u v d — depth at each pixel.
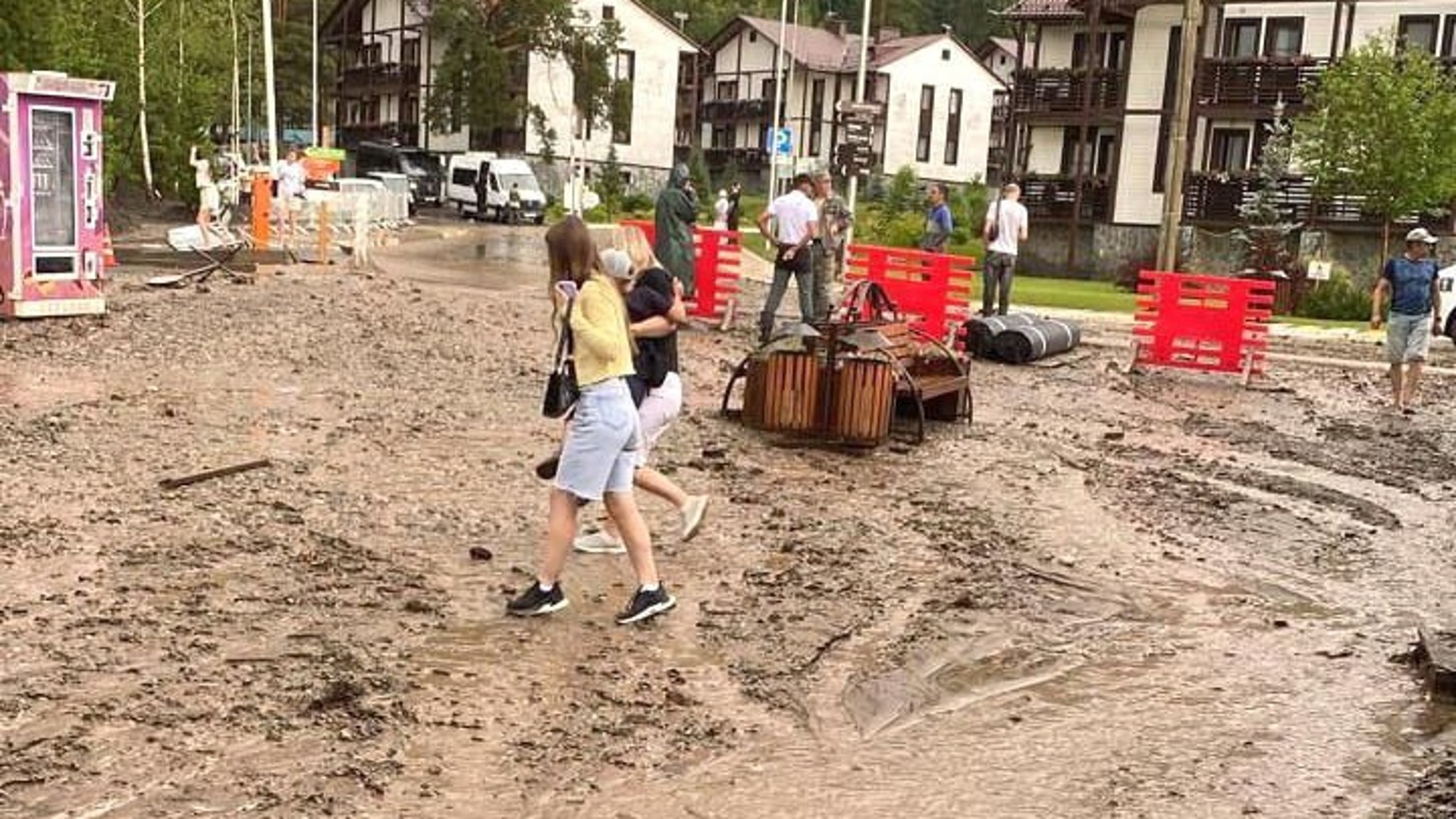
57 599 6.30
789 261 16.88
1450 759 5.52
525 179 55.03
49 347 13.40
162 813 4.42
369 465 9.39
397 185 44.16
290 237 27.66
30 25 27.06
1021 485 10.44
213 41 49.22
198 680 5.48
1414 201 33.84
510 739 5.18
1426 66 34.38
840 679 6.11
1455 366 21.53
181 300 17.48
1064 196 44.38
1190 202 41.56
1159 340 18.20
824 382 11.53
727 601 7.04
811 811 4.76
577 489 6.45
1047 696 6.07
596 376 6.42
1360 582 8.34
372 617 6.39
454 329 16.73
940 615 7.08
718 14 103.62
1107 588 7.80
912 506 9.45
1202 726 5.79
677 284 7.46
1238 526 9.60
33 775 4.62
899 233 45.28
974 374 16.83
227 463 9.09
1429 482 11.83
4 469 8.55
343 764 4.85
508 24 66.12
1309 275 32.19
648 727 5.39
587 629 6.46
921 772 5.16
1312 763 5.44
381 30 77.12
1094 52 43.16
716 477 9.91
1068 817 4.82
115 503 7.98
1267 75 40.53
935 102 73.94
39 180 14.95
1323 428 14.51
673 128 73.12
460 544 7.68
